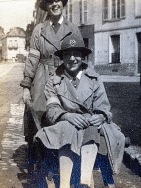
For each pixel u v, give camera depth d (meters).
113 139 2.92
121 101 8.02
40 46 3.89
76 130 2.85
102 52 11.95
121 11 10.98
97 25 11.07
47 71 3.84
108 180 3.04
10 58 7.54
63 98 3.09
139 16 10.88
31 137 3.88
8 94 9.49
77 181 3.08
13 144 5.40
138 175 4.10
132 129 5.62
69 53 3.07
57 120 2.98
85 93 3.10
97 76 3.21
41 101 3.76
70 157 2.83
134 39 11.46
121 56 12.02
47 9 3.89
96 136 2.82
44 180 3.35
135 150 4.61
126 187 3.73
